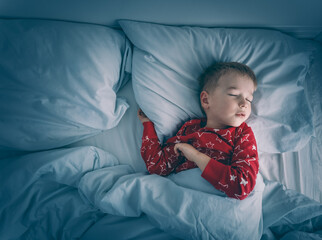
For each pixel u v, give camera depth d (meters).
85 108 0.89
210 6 0.98
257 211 0.79
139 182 0.81
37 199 0.83
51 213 0.83
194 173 0.83
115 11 0.99
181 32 0.99
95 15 1.00
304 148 1.04
